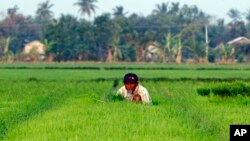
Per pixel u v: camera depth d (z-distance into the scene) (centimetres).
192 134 1280
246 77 6091
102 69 9181
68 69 9150
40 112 1908
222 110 2055
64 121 1459
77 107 1811
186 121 1529
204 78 5659
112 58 14188
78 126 1373
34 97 2814
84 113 1631
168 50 14062
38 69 9056
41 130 1348
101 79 5462
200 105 2320
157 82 5053
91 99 2048
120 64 12569
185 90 3684
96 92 3247
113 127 1333
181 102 2442
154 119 1473
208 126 1512
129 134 1241
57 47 13938
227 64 12962
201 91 2903
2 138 1348
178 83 4862
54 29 14162
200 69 9312
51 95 3011
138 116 1531
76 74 6975
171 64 12650
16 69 9044
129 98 2044
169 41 13975
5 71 8081
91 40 14188
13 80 5266
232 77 6059
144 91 2019
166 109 1808
